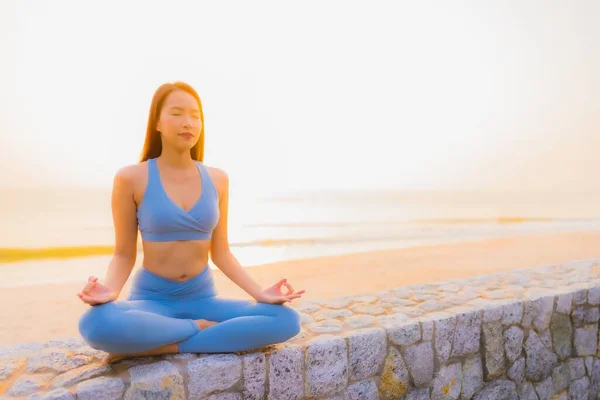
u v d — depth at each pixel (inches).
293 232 900.0
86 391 89.5
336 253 610.2
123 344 91.9
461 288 177.5
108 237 775.1
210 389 100.9
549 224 1101.7
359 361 120.6
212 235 117.7
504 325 146.5
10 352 116.7
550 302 156.4
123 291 315.6
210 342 103.7
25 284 383.6
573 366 162.7
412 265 401.4
